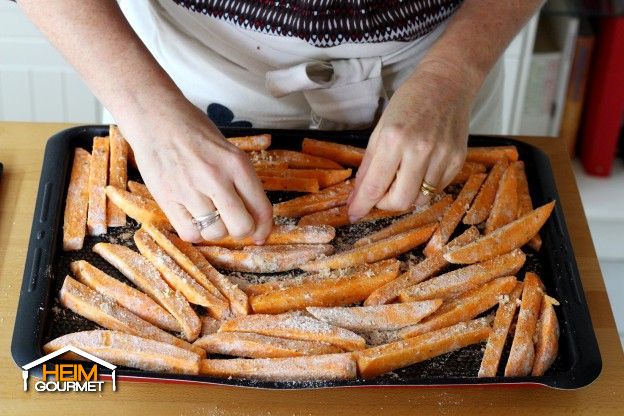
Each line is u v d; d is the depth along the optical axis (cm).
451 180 100
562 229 102
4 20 154
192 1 105
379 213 103
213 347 91
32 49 158
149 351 88
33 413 89
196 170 89
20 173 109
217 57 111
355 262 98
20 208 106
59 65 160
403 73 112
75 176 104
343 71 108
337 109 111
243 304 93
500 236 100
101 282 94
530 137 118
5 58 159
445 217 103
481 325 93
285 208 102
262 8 104
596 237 171
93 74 93
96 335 89
